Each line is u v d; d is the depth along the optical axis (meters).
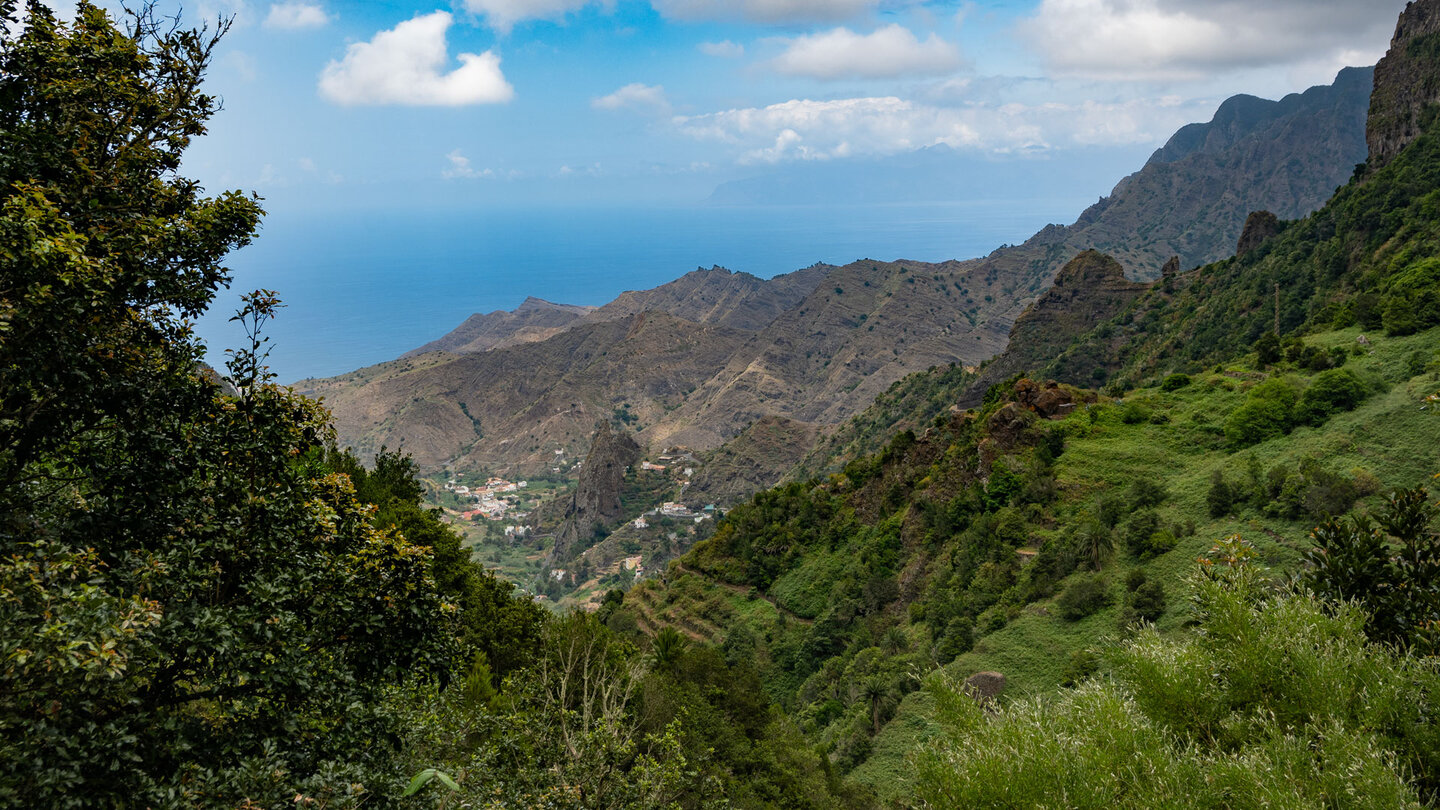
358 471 53.94
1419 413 69.25
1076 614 65.31
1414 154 125.75
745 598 105.06
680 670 53.47
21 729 10.49
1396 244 111.88
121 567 13.66
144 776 11.54
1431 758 8.98
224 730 14.20
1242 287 147.62
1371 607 12.89
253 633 14.07
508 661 42.84
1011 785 9.27
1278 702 10.07
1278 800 8.27
